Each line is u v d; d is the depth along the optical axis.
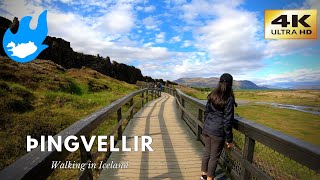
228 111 3.21
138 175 4.21
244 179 3.14
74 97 14.74
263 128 2.65
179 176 4.18
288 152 2.12
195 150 5.66
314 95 145.25
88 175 3.33
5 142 7.01
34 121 8.89
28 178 1.51
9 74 16.33
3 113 9.20
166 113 11.82
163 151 5.58
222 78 3.31
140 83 57.03
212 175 3.56
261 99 112.88
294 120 34.69
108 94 21.12
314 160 1.77
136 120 9.72
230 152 3.82
